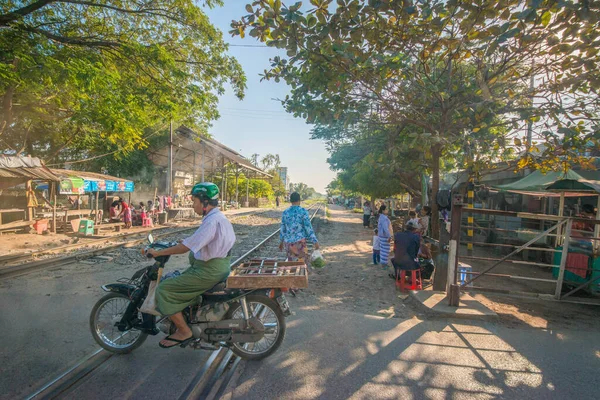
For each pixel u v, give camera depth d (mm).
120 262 8602
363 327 4574
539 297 5652
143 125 13938
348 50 5234
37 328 4289
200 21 12242
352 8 4742
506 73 6160
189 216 25031
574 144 5465
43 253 9500
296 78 5988
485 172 7531
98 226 14516
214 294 3506
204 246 3275
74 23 11602
